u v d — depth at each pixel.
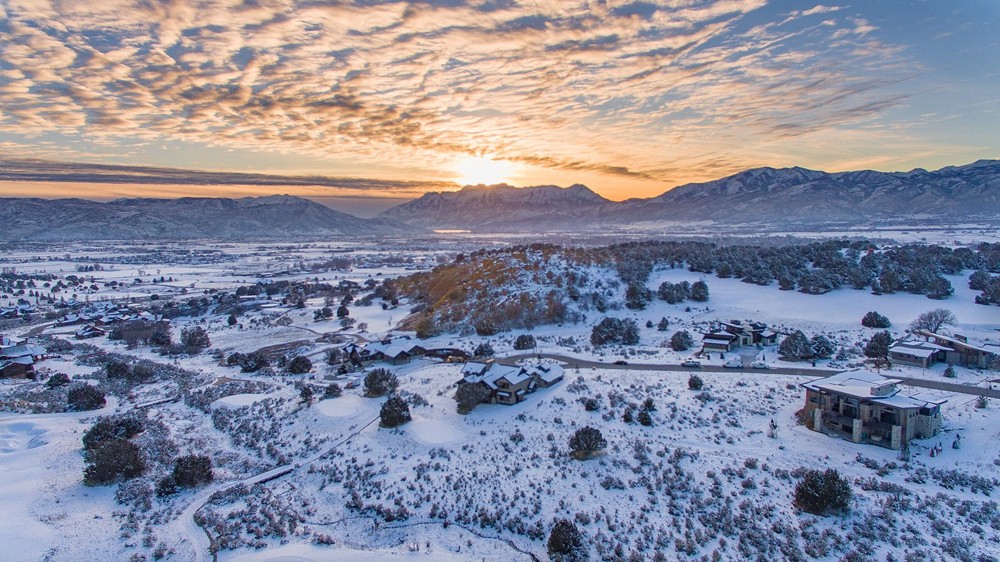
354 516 46.59
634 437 56.22
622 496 46.25
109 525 44.53
